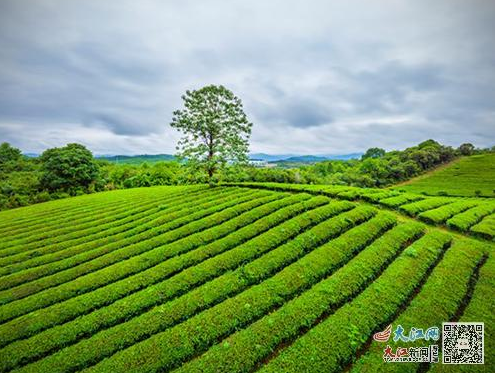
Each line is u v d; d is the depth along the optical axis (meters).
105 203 48.69
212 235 26.09
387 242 22.31
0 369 13.25
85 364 13.15
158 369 12.49
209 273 19.83
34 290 20.70
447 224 26.86
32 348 14.23
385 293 16.19
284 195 37.00
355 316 14.55
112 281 20.66
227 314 15.30
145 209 40.03
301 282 18.03
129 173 90.62
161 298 17.67
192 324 14.77
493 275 17.80
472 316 14.33
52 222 38.81
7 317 17.34
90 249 27.77
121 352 13.26
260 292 16.97
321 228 24.95
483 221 27.55
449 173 104.44
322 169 131.50
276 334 13.88
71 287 19.91
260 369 12.00
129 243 27.72
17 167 94.12
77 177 70.44
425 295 15.96
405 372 11.52
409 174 105.81
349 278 17.83
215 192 43.75
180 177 44.41
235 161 45.22
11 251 28.91
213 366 12.19
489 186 80.94
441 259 20.61
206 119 42.53
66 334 15.09
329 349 12.64
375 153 162.75
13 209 52.62
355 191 37.53
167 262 21.75
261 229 26.23
